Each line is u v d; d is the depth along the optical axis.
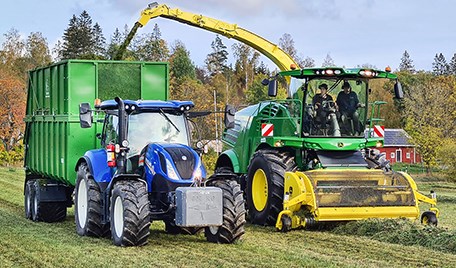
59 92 15.12
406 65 123.69
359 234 12.58
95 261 9.84
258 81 65.31
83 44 84.75
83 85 14.64
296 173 13.13
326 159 14.17
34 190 15.70
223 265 9.49
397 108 66.44
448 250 10.89
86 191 12.78
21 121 56.59
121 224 11.32
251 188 14.94
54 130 15.30
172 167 11.45
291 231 13.18
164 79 15.49
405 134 55.94
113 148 11.91
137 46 78.81
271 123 15.68
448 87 57.44
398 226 12.27
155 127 12.35
